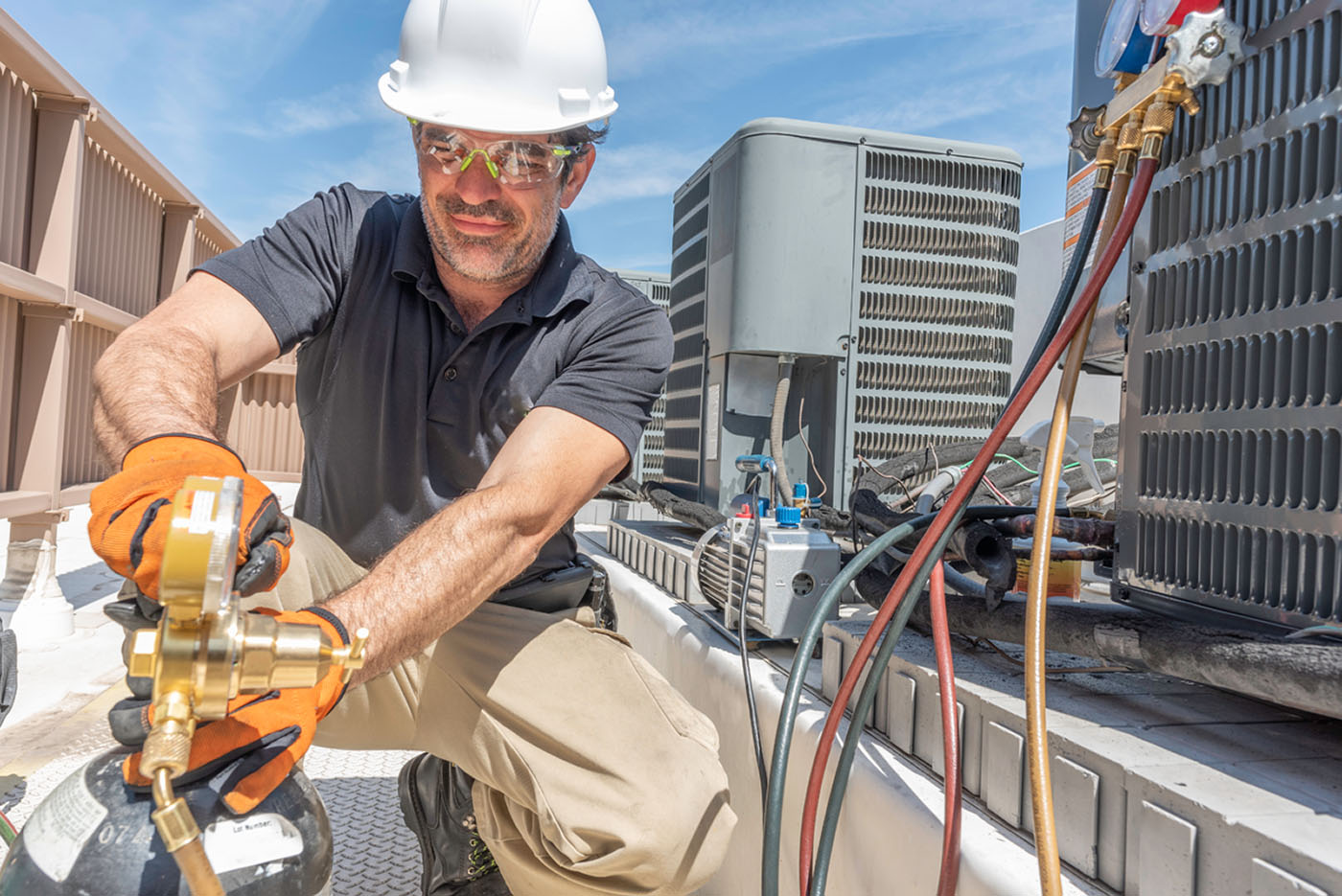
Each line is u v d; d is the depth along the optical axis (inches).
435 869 55.7
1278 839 23.9
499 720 48.5
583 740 46.3
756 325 85.0
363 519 54.1
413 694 50.8
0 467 141.3
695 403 100.1
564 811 45.3
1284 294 33.2
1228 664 30.5
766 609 58.4
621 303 52.4
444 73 47.4
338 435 53.4
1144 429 41.3
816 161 85.5
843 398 86.9
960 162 89.5
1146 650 34.3
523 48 47.1
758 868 49.9
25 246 142.9
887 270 88.3
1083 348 34.4
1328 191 31.4
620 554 106.1
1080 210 50.8
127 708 25.0
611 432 45.3
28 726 86.7
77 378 175.6
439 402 51.9
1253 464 34.7
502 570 36.3
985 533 43.4
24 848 24.2
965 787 38.1
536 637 49.6
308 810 26.4
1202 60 33.2
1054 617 39.5
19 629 117.4
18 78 133.8
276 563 25.0
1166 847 27.5
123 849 22.9
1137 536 41.5
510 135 45.4
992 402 91.7
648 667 51.3
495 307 52.2
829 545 59.8
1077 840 31.4
